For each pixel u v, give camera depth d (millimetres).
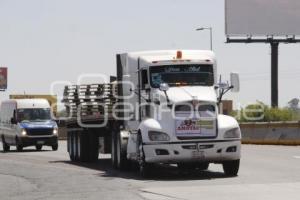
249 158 54344
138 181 37531
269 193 30500
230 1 138000
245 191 31391
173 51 41438
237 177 38781
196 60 40719
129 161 45094
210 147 38031
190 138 37969
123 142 44656
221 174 41344
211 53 41375
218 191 31516
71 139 60312
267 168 44656
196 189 32500
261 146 76250
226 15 138000
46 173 44719
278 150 66062
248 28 138500
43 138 81875
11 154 72812
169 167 48438
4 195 32562
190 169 45000
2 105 89312
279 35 139250
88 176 41625
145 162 39094
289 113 117250
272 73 142625
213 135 38094
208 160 38406
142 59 41219
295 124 78375
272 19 139000
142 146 39000
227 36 138250
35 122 82188
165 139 37938
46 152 78312
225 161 39219
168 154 38000
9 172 46062
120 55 45062
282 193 30484
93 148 56281
